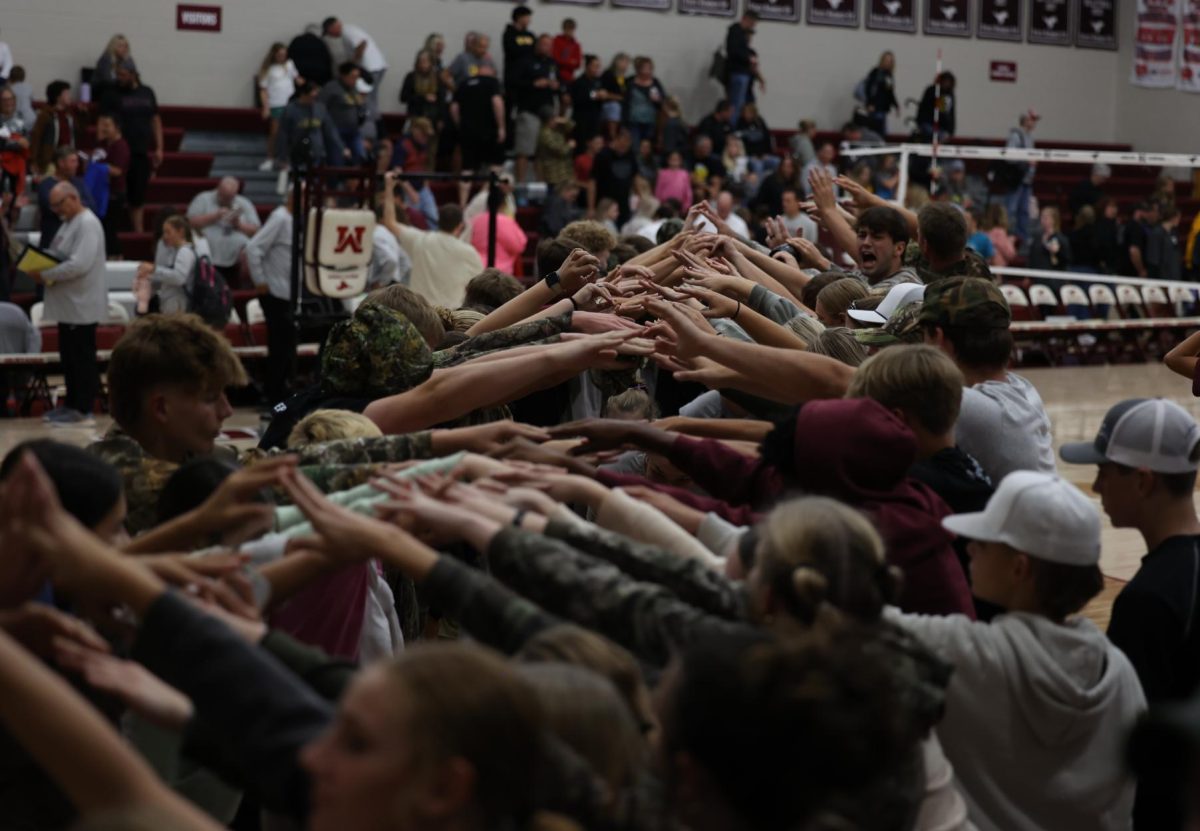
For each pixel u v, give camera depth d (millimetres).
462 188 17047
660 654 2014
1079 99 24266
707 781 1601
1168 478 2941
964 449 3348
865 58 22203
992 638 2461
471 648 1521
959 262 5117
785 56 21562
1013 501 2500
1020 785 2461
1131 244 18625
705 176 18234
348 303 11938
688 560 2215
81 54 16844
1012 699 2439
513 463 2637
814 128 20453
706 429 3510
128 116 15656
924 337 3609
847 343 3559
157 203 16297
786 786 1553
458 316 5074
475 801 1450
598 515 2562
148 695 1843
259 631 1999
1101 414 13062
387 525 2107
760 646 1642
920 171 19484
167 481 2619
